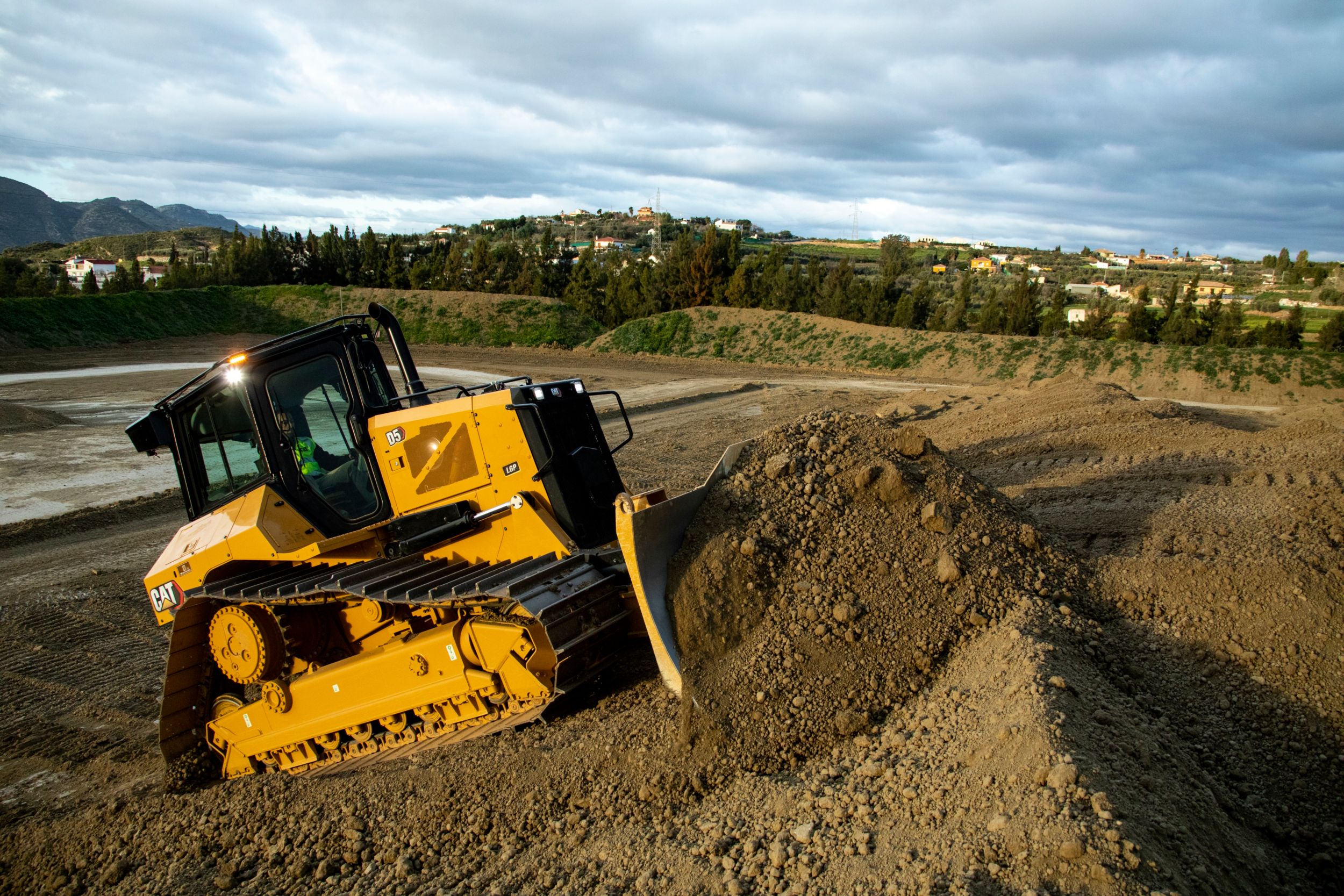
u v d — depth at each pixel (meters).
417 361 36.56
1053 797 3.32
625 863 3.90
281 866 4.66
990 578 5.24
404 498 5.79
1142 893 2.85
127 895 4.66
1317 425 9.71
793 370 35.47
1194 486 8.11
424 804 4.72
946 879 3.11
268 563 5.89
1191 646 5.06
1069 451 10.69
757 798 4.10
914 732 4.30
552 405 5.71
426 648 5.19
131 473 15.38
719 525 5.17
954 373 33.69
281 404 5.89
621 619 5.25
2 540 11.55
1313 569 5.54
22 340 35.50
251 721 5.83
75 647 8.30
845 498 5.52
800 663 4.69
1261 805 4.01
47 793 5.90
